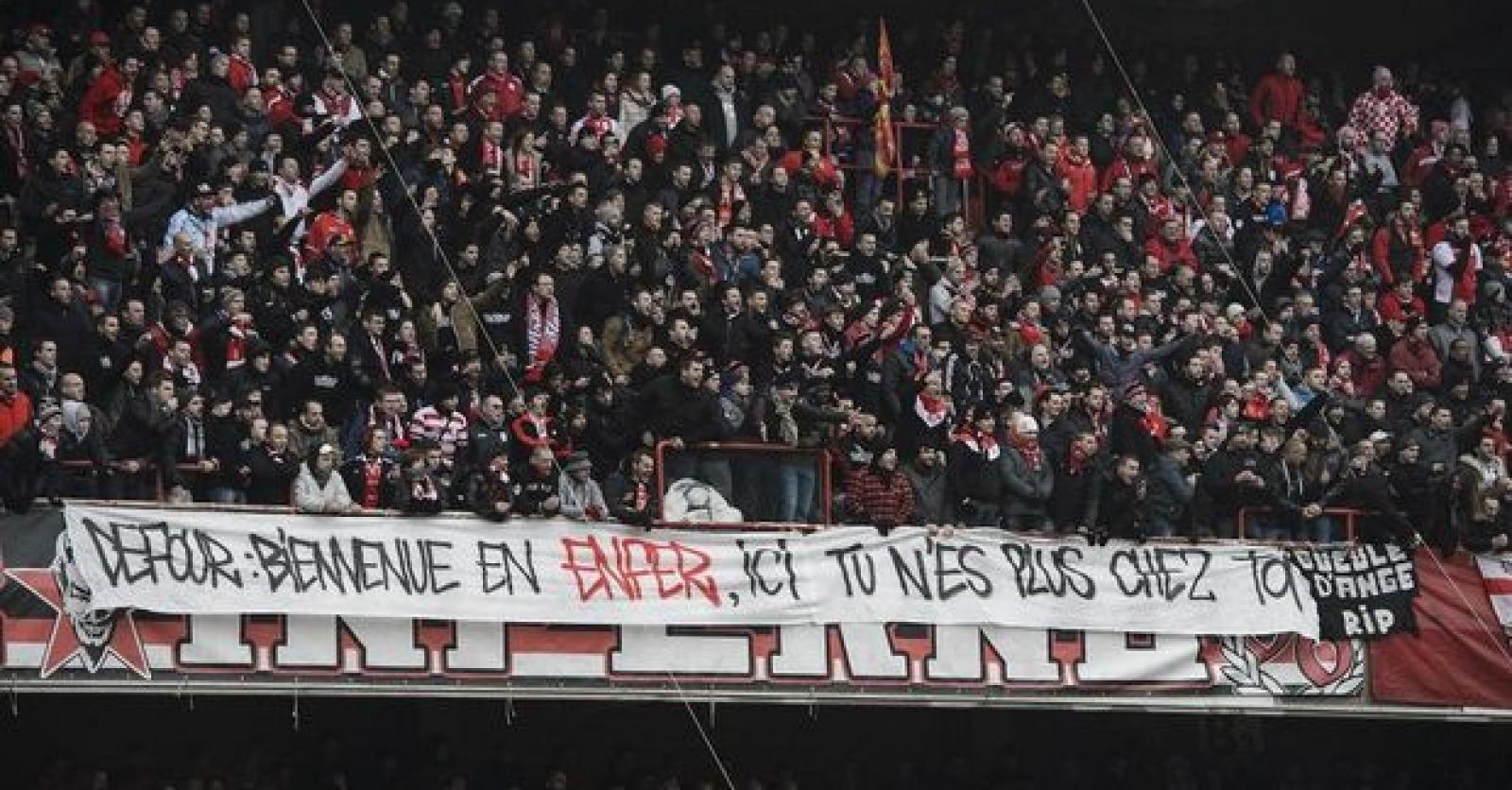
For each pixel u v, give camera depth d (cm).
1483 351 7875
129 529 5722
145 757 6612
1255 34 9338
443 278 6750
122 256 6450
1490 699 6831
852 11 8831
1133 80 8625
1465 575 6900
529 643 6025
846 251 7425
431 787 6588
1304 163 8312
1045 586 6469
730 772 7356
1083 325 7169
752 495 6347
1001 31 8712
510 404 6294
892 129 7981
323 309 6247
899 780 7244
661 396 6262
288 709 6931
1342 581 6769
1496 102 9362
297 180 6788
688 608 6150
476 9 8262
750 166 7412
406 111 7294
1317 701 6675
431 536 5984
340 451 6125
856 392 6531
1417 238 8131
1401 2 9400
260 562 5819
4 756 6644
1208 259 7838
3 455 5591
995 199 8062
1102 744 7688
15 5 7312
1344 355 7644
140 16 7050
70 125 6862
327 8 8144
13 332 6038
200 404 5956
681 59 7925
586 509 6122
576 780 7044
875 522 6347
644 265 6862
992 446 6506
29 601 5609
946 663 6338
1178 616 6575
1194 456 6775
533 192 6812
